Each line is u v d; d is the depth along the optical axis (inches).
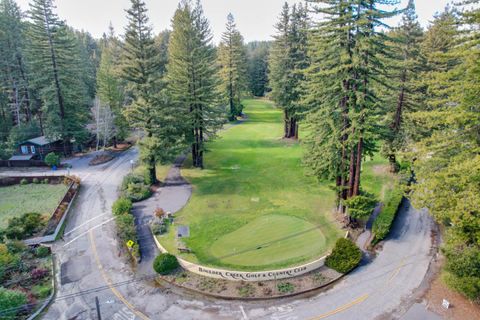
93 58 2842.0
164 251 773.3
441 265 724.0
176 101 1177.4
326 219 915.4
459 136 597.0
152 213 968.9
